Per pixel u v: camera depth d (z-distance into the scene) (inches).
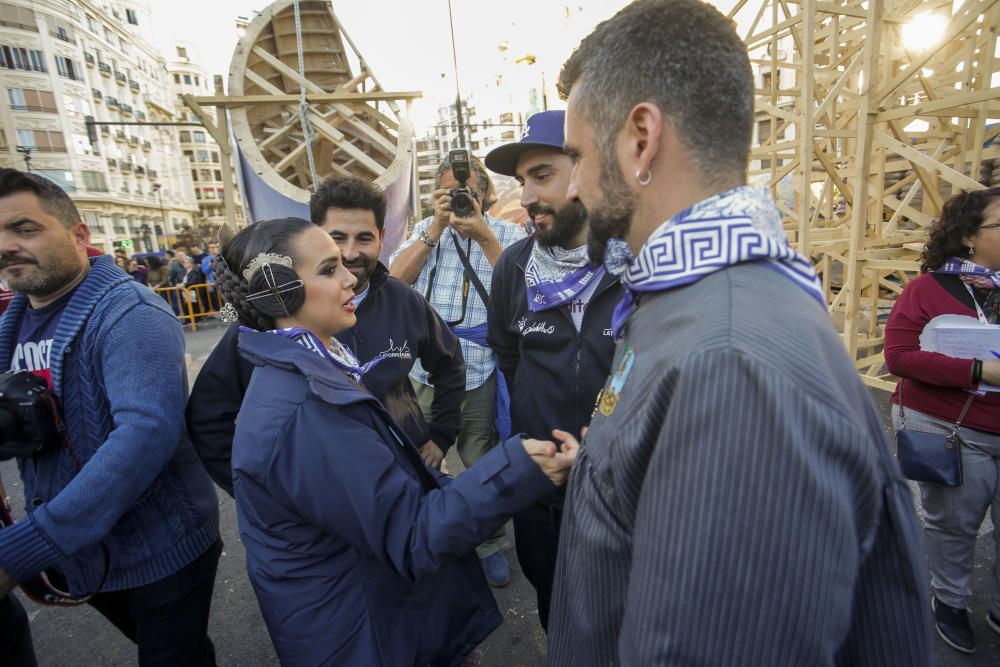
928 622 23.6
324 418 40.3
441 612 50.3
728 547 19.3
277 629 44.3
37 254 51.8
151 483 52.1
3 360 57.7
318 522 40.3
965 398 68.6
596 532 27.6
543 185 56.3
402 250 98.0
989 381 64.7
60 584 58.2
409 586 46.5
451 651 51.6
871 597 23.5
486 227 87.6
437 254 97.3
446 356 77.4
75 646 87.8
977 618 79.6
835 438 19.3
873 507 21.6
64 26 1456.7
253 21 124.3
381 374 67.9
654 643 20.7
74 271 55.1
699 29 24.9
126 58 1844.2
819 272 235.1
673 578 20.2
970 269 68.2
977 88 193.3
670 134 25.2
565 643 32.1
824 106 168.7
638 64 25.3
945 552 73.6
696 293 23.5
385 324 70.1
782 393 19.2
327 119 136.6
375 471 39.9
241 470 41.1
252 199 127.7
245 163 121.6
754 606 19.2
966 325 67.3
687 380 20.7
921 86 210.8
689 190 25.5
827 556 19.2
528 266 62.6
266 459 39.9
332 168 146.7
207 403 61.8
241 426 41.8
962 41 213.8
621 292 54.6
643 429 23.2
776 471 18.9
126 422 50.3
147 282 415.5
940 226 71.5
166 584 56.9
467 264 94.6
